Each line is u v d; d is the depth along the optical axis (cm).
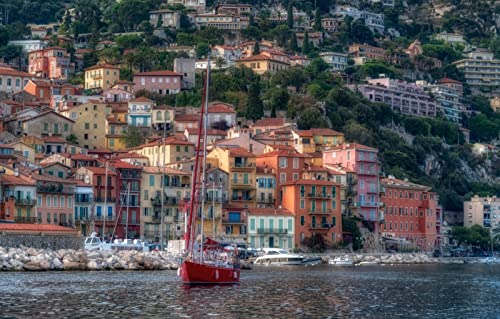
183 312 17788
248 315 17650
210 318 17150
